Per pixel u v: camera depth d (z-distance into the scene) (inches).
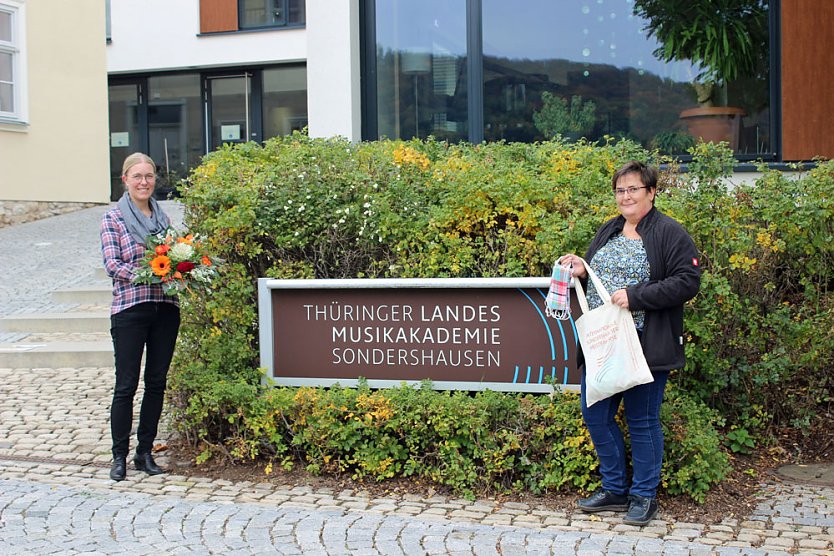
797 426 226.7
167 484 207.9
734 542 169.9
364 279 217.3
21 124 597.0
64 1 633.6
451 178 230.4
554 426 197.2
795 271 234.1
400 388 212.5
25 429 249.8
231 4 795.4
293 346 223.9
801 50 316.2
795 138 318.0
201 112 831.1
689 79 330.6
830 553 164.4
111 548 168.2
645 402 179.5
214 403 214.8
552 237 206.2
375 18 358.0
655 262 176.2
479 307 211.2
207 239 225.9
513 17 345.4
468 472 199.8
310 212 224.7
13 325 358.0
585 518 184.5
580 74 340.8
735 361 222.5
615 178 181.6
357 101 355.6
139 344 211.2
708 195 221.3
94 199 665.6
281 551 166.9
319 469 212.5
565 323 205.0
